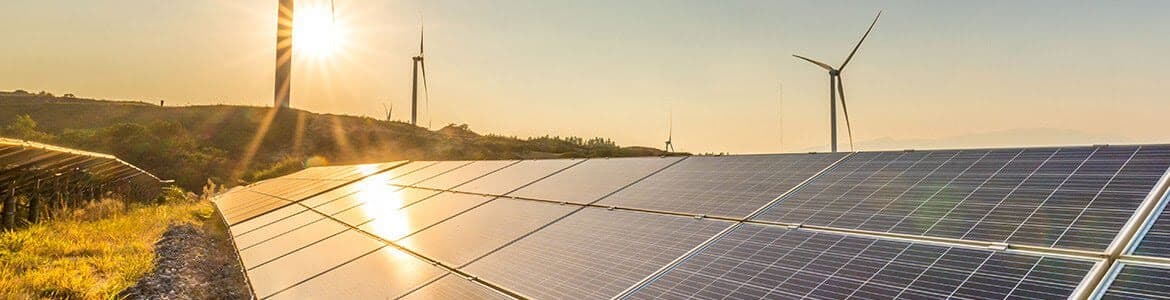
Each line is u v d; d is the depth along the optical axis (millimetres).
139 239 20656
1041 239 6477
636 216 10820
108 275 14805
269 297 10125
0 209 28484
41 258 15477
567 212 12148
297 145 100875
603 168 16750
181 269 16281
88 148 83625
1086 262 5730
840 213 8758
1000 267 6023
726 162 14039
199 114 116250
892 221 7957
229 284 16000
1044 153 9219
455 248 10945
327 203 22250
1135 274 5332
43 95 150375
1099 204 7016
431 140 113562
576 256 9086
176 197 49656
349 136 109750
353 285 9789
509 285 8297
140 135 87875
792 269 7035
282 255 13719
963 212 7762
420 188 21078
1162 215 6348
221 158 88625
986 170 9141
